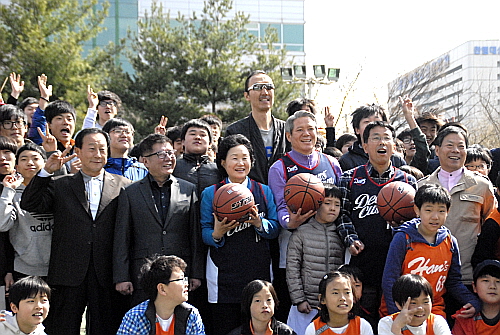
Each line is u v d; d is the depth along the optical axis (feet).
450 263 15.76
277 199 17.43
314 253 16.61
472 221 16.94
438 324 14.73
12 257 17.37
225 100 68.28
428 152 20.88
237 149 17.35
